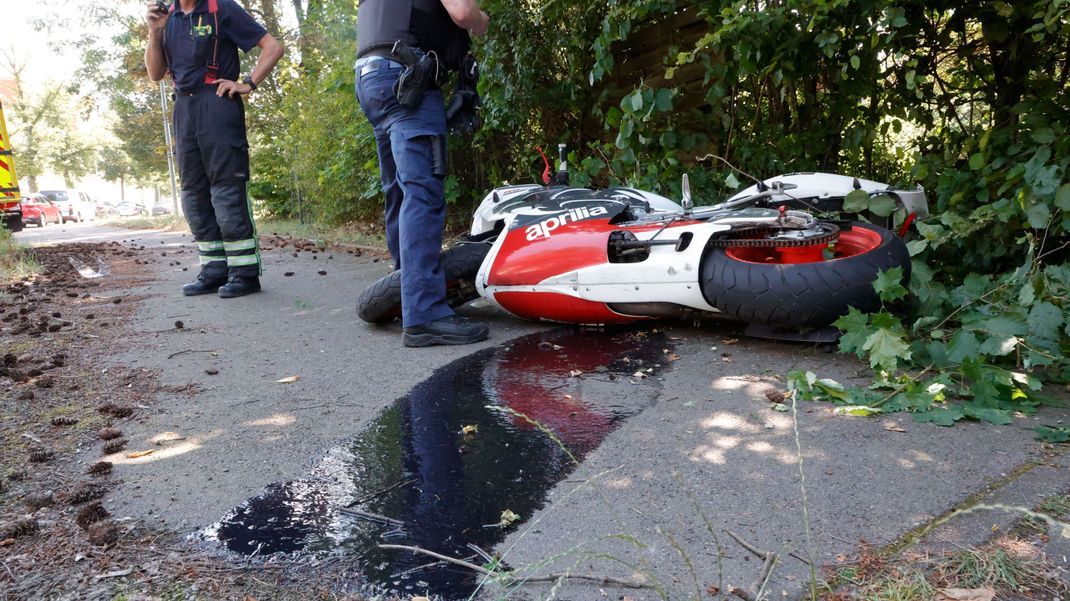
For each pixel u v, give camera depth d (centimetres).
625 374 356
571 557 190
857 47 557
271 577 188
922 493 215
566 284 435
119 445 278
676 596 170
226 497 236
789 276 361
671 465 245
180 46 582
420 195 426
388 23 424
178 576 188
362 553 199
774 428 274
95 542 206
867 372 336
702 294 392
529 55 768
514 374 364
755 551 187
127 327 501
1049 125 475
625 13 641
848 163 689
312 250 965
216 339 460
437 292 434
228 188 602
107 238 1504
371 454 269
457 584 181
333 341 448
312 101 1230
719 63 615
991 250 461
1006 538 188
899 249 371
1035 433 256
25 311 548
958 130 633
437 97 434
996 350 306
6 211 1389
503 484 238
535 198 487
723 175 651
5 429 300
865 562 181
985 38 564
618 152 708
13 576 189
